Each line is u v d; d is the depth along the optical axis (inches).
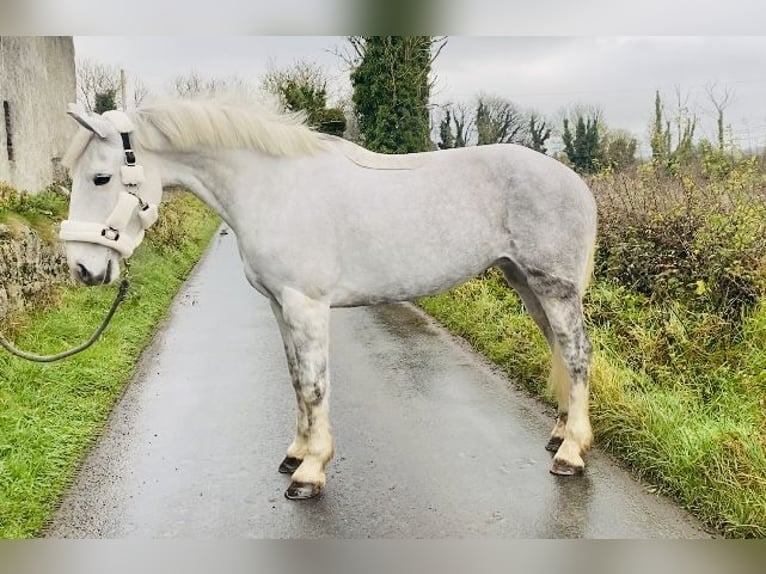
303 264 136.3
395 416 184.1
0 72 367.6
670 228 220.2
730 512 122.0
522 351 222.2
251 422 181.9
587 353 146.9
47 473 148.3
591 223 149.6
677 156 294.7
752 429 139.4
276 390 208.8
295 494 138.6
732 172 231.0
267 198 137.3
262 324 304.2
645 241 226.8
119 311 300.7
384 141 431.8
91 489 144.1
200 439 170.4
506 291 290.2
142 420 183.9
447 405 191.8
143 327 288.5
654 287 212.4
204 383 216.8
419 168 142.7
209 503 137.8
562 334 145.9
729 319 186.2
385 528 127.0
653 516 127.6
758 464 126.6
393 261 139.6
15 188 343.3
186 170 139.1
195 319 316.2
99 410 189.3
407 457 157.6
